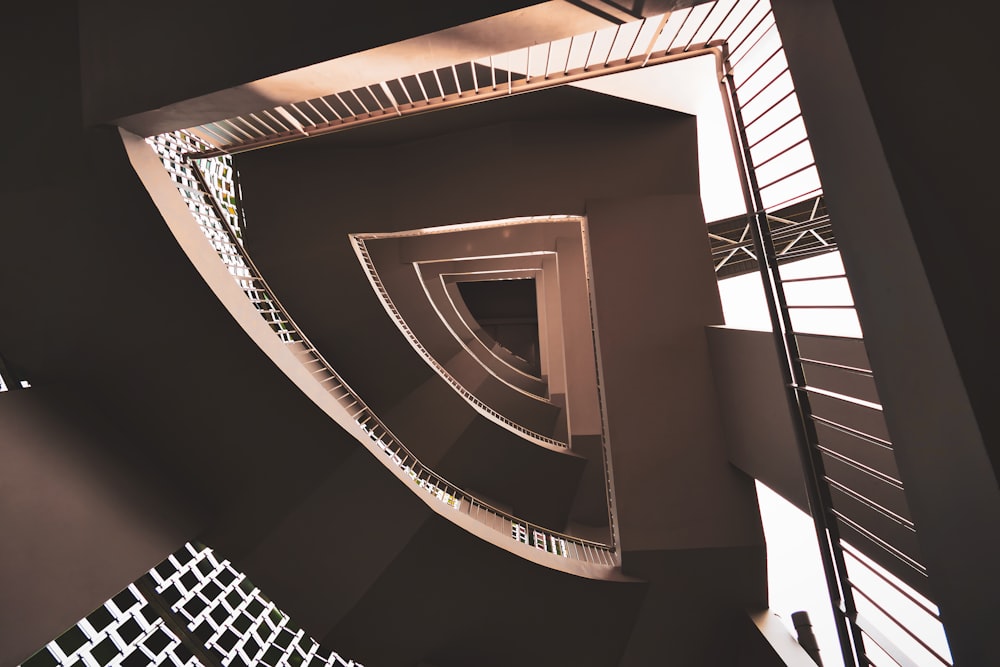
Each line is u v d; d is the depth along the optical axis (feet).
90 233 17.87
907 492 8.56
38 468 16.51
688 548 24.80
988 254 7.21
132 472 19.94
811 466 15.23
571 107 28.66
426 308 56.59
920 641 10.89
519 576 25.08
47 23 15.47
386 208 33.47
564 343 53.36
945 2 8.08
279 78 13.88
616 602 25.63
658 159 29.53
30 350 19.95
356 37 12.89
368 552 23.34
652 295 27.89
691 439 25.90
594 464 51.85
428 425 50.19
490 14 11.79
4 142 16.60
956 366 6.96
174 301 18.86
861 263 8.75
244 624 22.88
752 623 24.04
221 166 34.76
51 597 15.05
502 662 26.68
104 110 15.43
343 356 45.80
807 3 9.25
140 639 18.61
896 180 7.57
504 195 30.83
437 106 18.89
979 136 7.54
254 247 36.68
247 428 21.21
